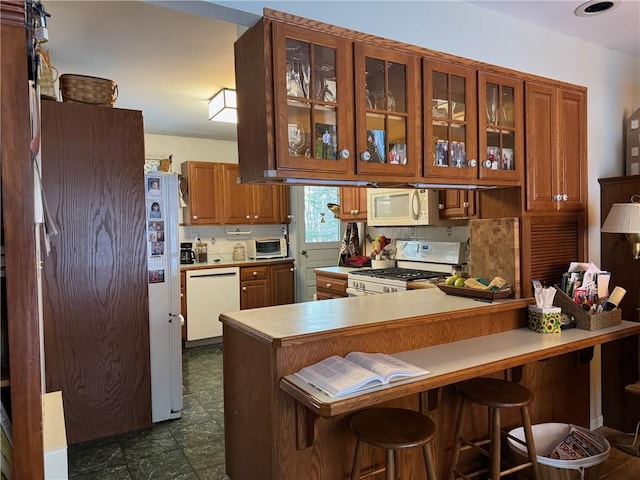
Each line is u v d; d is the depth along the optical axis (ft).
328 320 6.31
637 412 8.95
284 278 17.74
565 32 8.50
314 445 5.95
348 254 15.12
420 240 12.96
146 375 9.41
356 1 6.21
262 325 6.11
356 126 5.85
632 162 9.62
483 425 7.55
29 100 3.41
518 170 7.56
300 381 5.27
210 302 15.89
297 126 5.54
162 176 9.82
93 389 8.91
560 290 7.67
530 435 6.34
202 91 11.37
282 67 5.33
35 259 3.43
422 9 6.82
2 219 3.34
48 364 8.48
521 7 7.42
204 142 17.58
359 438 5.13
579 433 7.57
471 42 7.35
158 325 9.66
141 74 10.09
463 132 6.89
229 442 7.28
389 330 6.21
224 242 17.89
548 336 7.05
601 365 9.46
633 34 8.63
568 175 8.32
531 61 8.12
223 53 8.93
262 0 5.40
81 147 8.63
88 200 8.73
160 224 9.74
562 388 8.61
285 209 18.31
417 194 11.26
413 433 5.15
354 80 5.84
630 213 7.70
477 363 5.78
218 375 12.67
